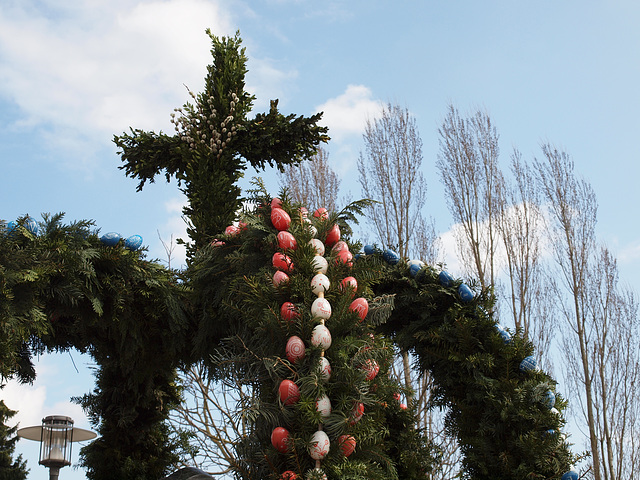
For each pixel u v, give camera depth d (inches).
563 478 222.4
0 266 186.1
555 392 244.4
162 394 291.7
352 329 199.9
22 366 240.2
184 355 254.1
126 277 223.9
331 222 219.8
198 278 231.0
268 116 266.4
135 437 286.7
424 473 265.0
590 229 587.8
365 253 270.5
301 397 181.3
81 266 208.4
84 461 282.0
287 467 183.6
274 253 214.5
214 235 247.6
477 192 582.2
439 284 260.8
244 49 284.8
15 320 188.7
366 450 192.7
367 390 189.2
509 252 572.1
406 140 578.2
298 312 192.5
